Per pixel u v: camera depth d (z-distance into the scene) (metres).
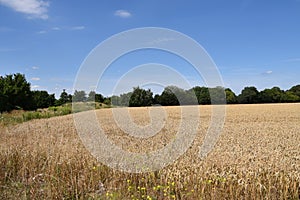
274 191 6.51
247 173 7.46
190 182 6.83
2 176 7.10
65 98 54.81
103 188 6.41
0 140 12.72
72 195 6.23
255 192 6.34
